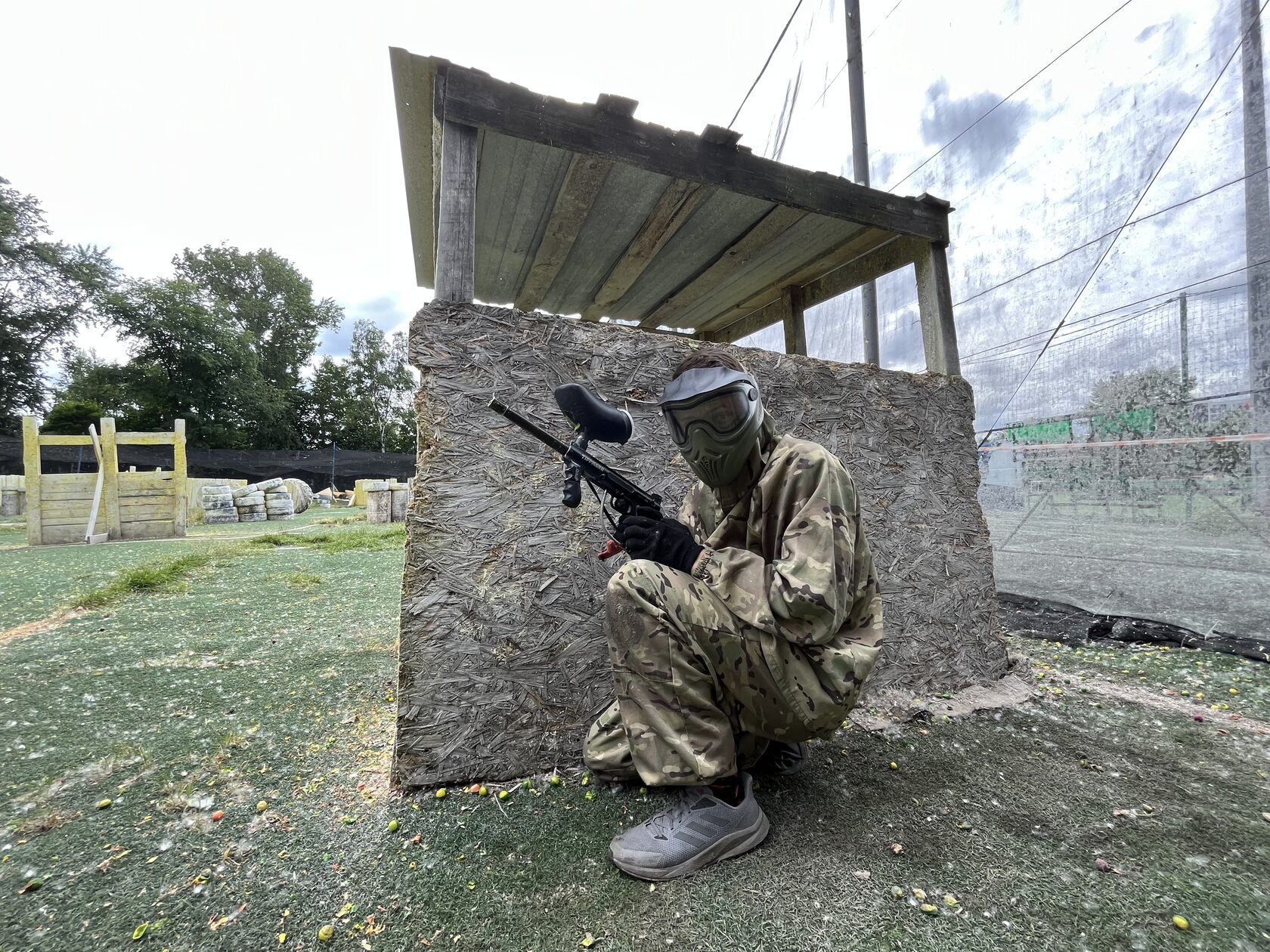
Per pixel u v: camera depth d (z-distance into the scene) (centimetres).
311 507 1889
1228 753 181
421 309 163
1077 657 287
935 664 229
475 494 164
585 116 193
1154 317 310
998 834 138
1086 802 152
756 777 165
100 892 117
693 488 176
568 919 110
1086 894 117
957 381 250
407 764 155
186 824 141
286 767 171
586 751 160
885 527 226
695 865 123
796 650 126
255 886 119
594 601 175
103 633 322
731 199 250
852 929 107
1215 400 285
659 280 352
